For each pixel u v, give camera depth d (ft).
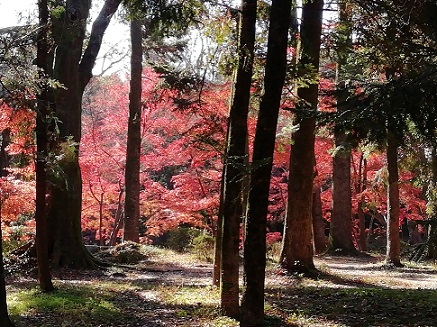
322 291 34.73
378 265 57.00
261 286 22.59
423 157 59.00
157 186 72.49
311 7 38.42
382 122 20.98
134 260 54.19
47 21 28.84
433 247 21.95
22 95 27.37
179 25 27.25
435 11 25.52
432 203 48.70
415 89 20.71
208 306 28.91
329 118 22.47
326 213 86.48
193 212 69.56
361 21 34.96
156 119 70.44
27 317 24.82
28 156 31.50
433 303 28.99
